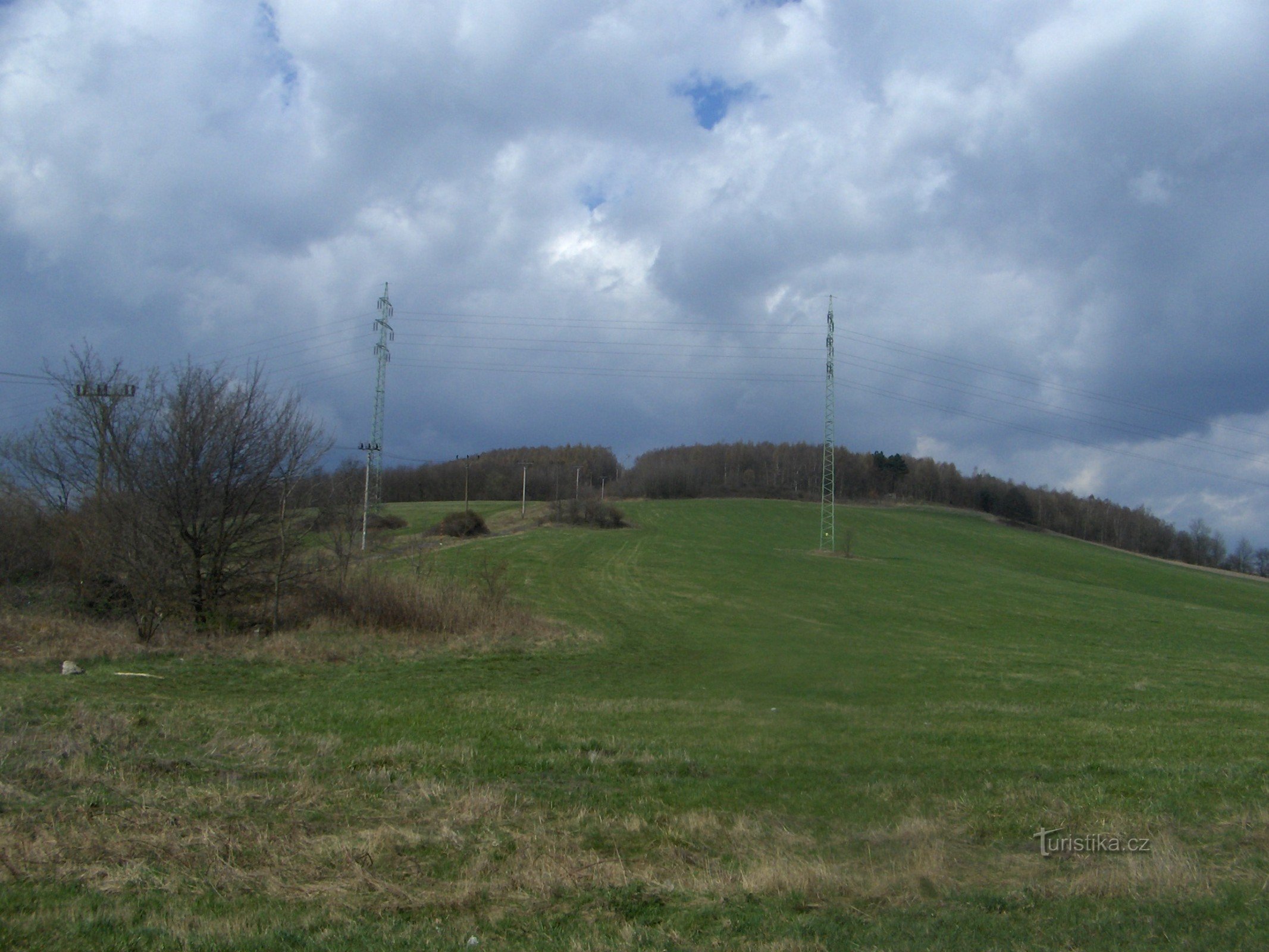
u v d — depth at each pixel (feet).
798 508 309.83
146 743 33.24
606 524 249.55
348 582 83.20
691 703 50.90
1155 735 40.78
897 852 23.17
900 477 365.20
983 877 21.45
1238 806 26.76
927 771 32.60
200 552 73.51
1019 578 194.29
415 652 69.21
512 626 84.64
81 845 21.99
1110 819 25.75
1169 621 138.51
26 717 36.45
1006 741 38.86
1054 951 16.79
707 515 284.82
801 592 149.69
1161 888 20.04
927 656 82.64
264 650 63.72
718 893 20.25
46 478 83.35
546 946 17.38
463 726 40.14
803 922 18.35
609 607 123.95
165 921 18.30
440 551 184.24
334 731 38.50
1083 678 69.56
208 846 22.44
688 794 28.99
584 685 58.80
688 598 137.18
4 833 22.63
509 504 299.38
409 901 19.72
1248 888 19.84
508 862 22.18
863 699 54.70
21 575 80.94
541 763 32.63
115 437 76.18
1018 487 359.87
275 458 77.56
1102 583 213.66
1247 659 98.02
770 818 26.45
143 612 68.95
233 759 31.65
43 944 17.02
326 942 17.43
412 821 25.25
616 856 22.89
